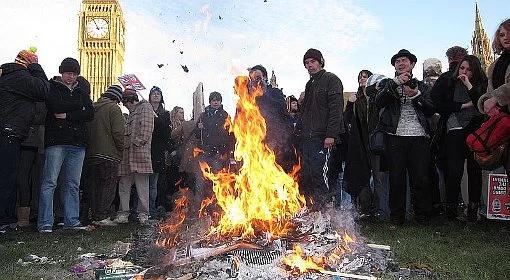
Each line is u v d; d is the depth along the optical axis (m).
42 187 6.54
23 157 7.02
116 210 8.76
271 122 6.91
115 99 7.48
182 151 8.52
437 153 6.73
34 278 3.78
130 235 6.00
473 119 6.17
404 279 3.64
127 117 8.12
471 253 4.50
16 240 5.70
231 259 3.71
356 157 6.94
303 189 6.39
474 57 6.24
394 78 6.57
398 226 6.21
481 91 6.08
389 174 6.49
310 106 6.51
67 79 6.69
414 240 5.12
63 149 6.61
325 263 3.85
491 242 5.05
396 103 6.48
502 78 4.76
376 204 7.23
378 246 4.49
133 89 8.17
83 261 4.35
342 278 3.55
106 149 7.22
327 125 6.33
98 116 7.29
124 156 7.61
